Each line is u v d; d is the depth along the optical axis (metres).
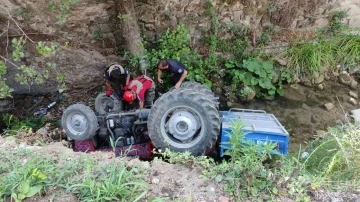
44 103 7.02
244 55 7.60
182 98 4.14
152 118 4.22
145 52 6.88
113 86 5.41
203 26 7.49
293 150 5.84
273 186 2.82
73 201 2.60
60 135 5.21
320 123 6.66
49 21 6.70
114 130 4.89
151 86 5.43
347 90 7.53
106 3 6.87
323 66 7.69
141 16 7.16
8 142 3.49
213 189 2.84
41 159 3.02
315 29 7.96
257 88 7.38
